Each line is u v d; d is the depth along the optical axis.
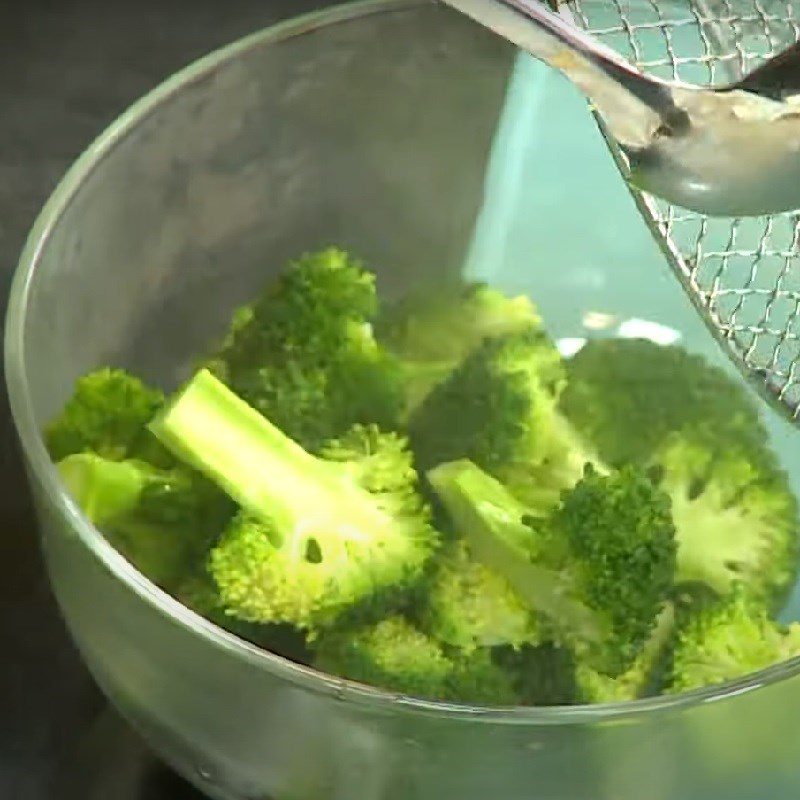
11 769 0.74
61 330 0.72
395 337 0.78
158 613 0.66
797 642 0.73
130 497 0.72
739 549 0.75
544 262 0.81
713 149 0.65
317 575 0.71
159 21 0.89
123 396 0.73
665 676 0.72
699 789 0.68
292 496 0.72
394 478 0.74
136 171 0.74
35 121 0.86
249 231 0.79
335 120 0.78
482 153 0.80
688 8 0.75
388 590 0.72
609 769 0.66
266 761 0.68
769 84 0.65
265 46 0.75
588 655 0.71
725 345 0.74
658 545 0.71
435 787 0.67
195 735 0.69
